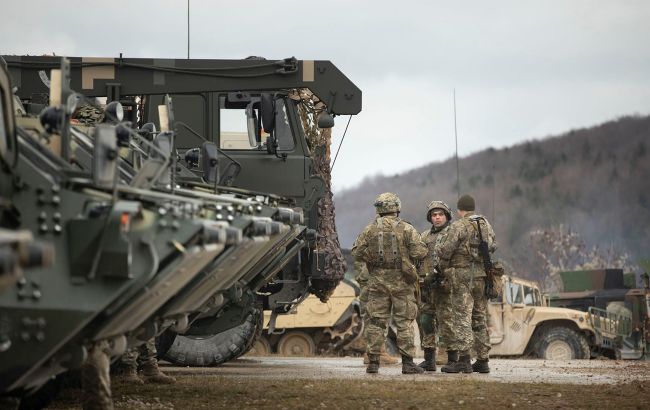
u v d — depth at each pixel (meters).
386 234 22.72
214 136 26.58
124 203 10.38
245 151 26.55
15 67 25.91
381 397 17.22
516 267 109.06
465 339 23.20
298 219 16.36
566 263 108.00
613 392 18.23
